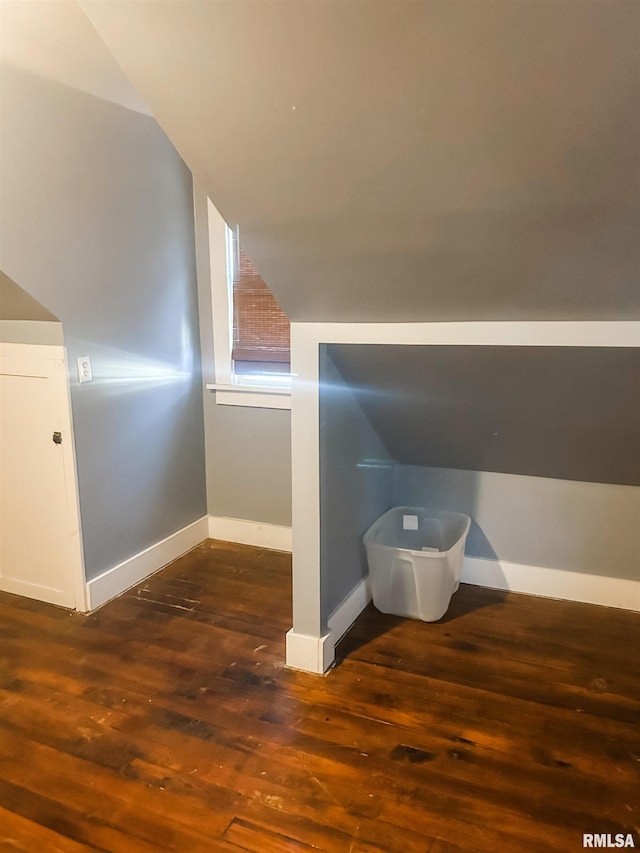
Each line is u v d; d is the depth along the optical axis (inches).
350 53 43.3
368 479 101.8
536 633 95.8
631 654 90.2
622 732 74.0
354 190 54.5
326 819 62.0
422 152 49.1
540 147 46.2
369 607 104.0
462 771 68.1
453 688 82.4
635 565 101.1
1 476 103.0
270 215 60.4
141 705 79.0
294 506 83.1
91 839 59.9
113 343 101.3
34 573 104.6
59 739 73.0
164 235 111.3
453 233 56.7
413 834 60.4
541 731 74.2
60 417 94.7
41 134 83.4
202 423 128.0
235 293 119.3
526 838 59.8
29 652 90.4
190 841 59.6
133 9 45.0
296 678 84.4
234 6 42.5
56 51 82.5
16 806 63.7
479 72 42.1
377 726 75.0
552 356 73.0
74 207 90.5
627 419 83.6
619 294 60.4
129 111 98.8
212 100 50.0
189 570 117.4
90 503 100.0
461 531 104.7
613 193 48.7
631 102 41.6
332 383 83.4
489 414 90.7
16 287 84.0
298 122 49.6
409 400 91.8
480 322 69.9
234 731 74.3
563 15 37.5
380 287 67.3
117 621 98.9
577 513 102.8
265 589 109.8
